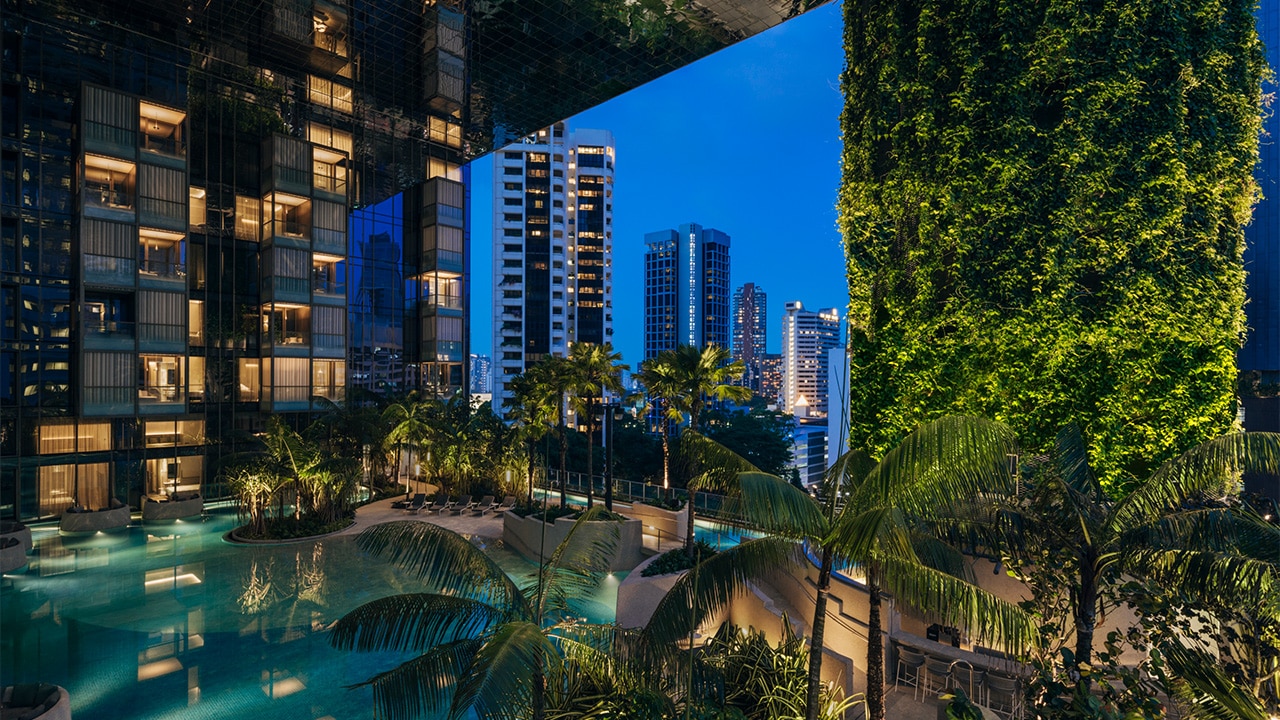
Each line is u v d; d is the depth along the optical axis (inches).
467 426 1221.1
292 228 1300.4
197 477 1155.3
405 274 1491.1
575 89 1211.2
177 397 1097.4
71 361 1018.1
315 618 593.0
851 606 435.8
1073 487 321.1
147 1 951.6
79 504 1041.5
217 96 1201.4
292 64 1143.6
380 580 711.1
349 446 1222.3
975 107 579.8
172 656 507.5
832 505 300.5
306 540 900.0
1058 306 540.7
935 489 242.7
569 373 946.1
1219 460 250.5
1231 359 494.9
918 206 620.4
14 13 962.7
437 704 287.9
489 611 311.9
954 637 419.5
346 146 1381.6
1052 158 547.8
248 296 1237.1
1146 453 509.0
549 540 788.6
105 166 1063.0
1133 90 519.5
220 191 1207.6
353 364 1384.1
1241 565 238.2
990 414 567.5
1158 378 507.8
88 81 1038.4
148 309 1062.4
